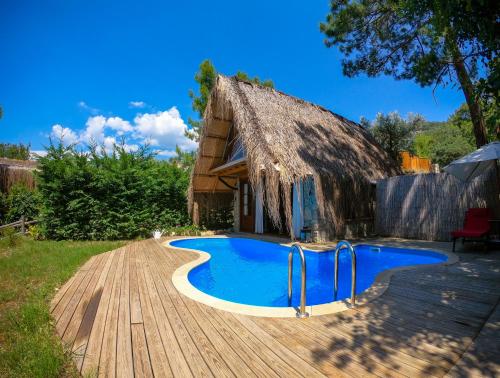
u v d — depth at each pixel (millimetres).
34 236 11242
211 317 3428
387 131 18547
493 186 8750
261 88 11883
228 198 14703
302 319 3322
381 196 11359
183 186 13445
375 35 11875
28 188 15102
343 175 10211
